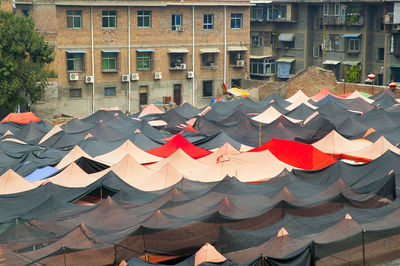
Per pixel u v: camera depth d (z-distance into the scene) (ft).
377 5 241.14
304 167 107.34
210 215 75.72
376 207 83.15
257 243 67.77
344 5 246.47
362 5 242.58
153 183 97.50
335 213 74.38
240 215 78.79
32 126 139.44
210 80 220.43
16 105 169.89
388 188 85.20
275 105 153.99
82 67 198.49
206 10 216.13
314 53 260.42
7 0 177.58
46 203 85.20
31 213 83.25
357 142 118.42
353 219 69.46
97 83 200.85
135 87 207.41
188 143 117.50
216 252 64.23
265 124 132.26
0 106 170.40
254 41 273.54
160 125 147.84
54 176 100.58
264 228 71.51
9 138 128.47
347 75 244.63
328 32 254.06
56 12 191.42
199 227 74.33
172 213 80.69
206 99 220.84
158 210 76.23
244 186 88.74
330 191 86.43
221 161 103.04
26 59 178.40
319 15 256.93
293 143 110.22
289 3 257.55
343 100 157.69
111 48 201.46
